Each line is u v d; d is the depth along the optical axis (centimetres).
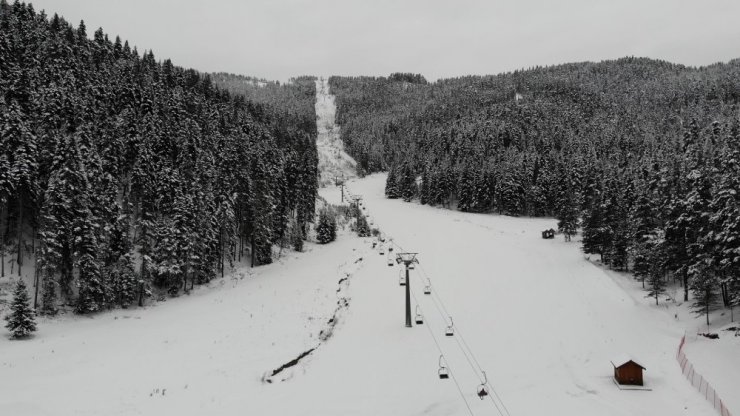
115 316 4694
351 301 5038
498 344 3912
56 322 4325
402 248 8044
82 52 9950
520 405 2883
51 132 5622
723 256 4200
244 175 6956
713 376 3155
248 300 5259
